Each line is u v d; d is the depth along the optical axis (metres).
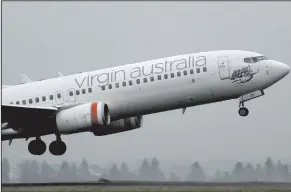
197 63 172.38
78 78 181.88
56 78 185.50
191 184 151.62
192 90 171.75
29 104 183.00
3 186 145.75
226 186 142.75
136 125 189.12
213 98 172.75
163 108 176.00
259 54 173.12
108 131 190.25
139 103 175.12
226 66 170.75
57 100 181.00
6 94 185.50
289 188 133.88
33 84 185.88
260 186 143.00
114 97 176.38
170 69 173.38
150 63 176.88
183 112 179.75
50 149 190.25
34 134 181.62
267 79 169.62
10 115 171.50
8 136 182.62
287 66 171.62
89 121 169.62
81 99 179.00
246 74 169.88
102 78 178.75
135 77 175.25
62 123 171.25
